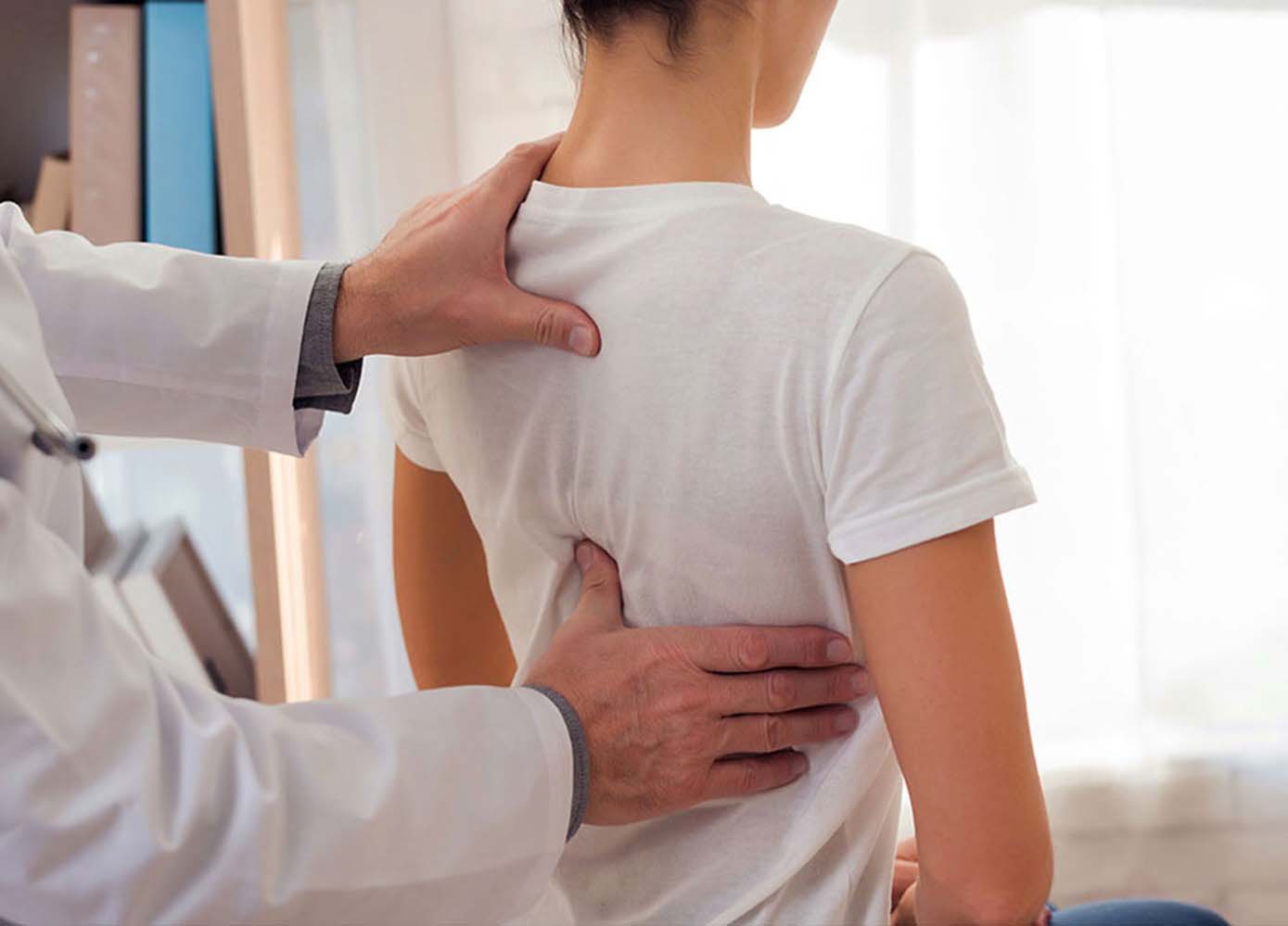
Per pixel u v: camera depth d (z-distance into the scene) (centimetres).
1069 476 156
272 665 138
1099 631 160
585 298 77
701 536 75
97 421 92
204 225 138
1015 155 151
